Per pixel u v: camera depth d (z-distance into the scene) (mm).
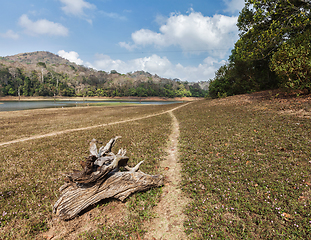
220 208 4492
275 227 3773
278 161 6301
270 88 25547
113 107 49562
